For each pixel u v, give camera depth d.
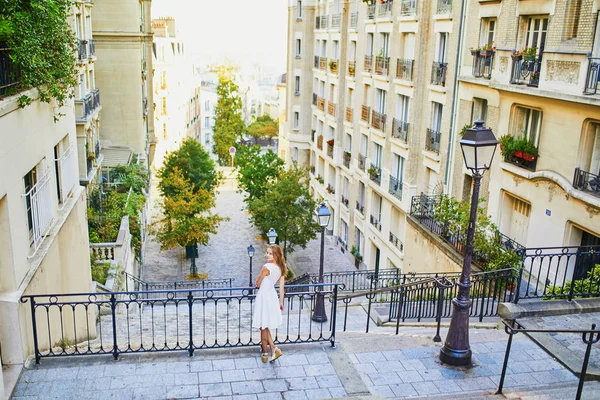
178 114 61.56
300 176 30.38
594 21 12.05
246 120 131.62
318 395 7.44
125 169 27.94
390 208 24.83
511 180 15.59
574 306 9.65
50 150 10.20
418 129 21.98
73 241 11.96
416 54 21.52
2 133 7.55
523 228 15.71
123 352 8.40
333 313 8.92
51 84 9.29
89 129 22.73
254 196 35.66
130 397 7.27
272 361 8.29
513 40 15.27
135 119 30.81
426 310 12.96
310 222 29.27
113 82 30.20
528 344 8.84
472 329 10.03
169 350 8.52
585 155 12.91
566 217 13.37
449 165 19.56
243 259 31.23
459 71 18.67
